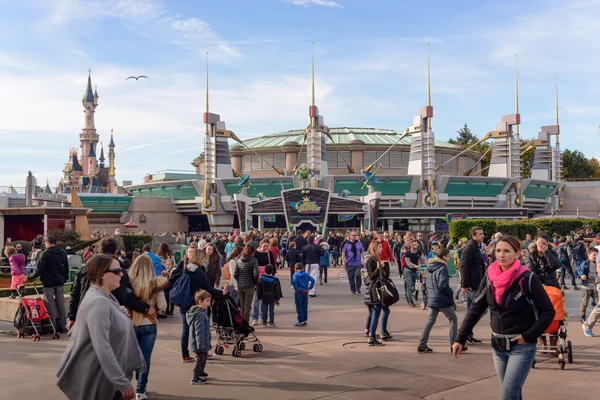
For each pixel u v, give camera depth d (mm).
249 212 59312
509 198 75375
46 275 12602
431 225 61312
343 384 8516
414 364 9781
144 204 78125
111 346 4965
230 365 9758
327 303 18328
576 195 86625
